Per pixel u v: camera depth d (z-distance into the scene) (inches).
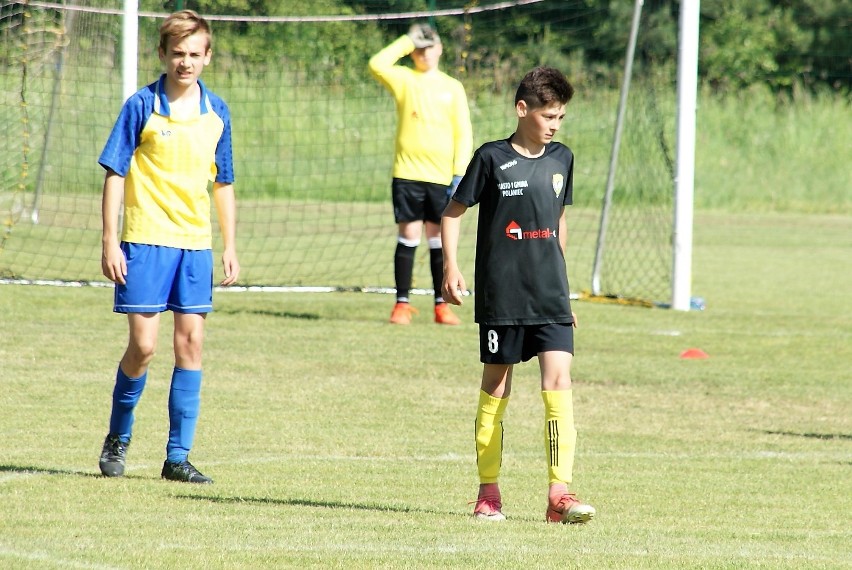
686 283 1998.0
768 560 639.8
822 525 753.0
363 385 1273.4
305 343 1530.5
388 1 3503.9
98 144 2908.5
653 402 1232.8
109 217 816.3
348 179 3614.7
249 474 871.1
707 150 4630.9
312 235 2940.5
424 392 1244.5
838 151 4630.9
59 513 718.5
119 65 2687.0
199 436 1009.5
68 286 1959.9
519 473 911.0
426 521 726.5
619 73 3804.1
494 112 3275.1
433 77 1678.2
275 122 3501.5
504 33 3710.6
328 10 3447.3
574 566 613.0
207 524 699.4
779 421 1151.6
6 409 1083.3
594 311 1935.3
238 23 3339.1
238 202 3501.5
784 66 5408.5
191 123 833.5
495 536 684.1
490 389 764.0
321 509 757.3
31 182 2819.9
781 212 4308.6
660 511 785.6
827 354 1556.3
